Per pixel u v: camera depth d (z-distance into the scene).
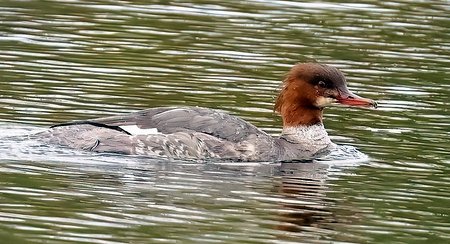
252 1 27.53
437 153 17.30
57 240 12.51
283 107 17.62
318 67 17.59
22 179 14.77
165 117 16.83
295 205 14.40
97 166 15.73
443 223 13.96
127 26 24.56
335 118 19.34
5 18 24.44
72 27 24.14
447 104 20.22
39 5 25.95
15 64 20.98
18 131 16.98
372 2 27.70
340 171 16.27
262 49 23.20
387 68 22.34
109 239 12.64
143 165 15.95
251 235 13.08
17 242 12.34
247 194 14.77
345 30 25.06
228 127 16.89
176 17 25.61
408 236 13.39
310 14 26.41
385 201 14.80
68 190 14.44
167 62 21.91
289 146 17.22
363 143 17.83
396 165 16.64
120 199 14.20
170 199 14.32
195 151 16.53
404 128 18.73
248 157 16.67
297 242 12.93
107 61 21.70
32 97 18.97
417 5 27.52
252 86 20.61
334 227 13.58
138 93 19.69
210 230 13.16
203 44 23.41
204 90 20.19
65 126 16.66
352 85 21.06
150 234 12.88
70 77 20.38
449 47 24.09
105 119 16.75
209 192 14.77
